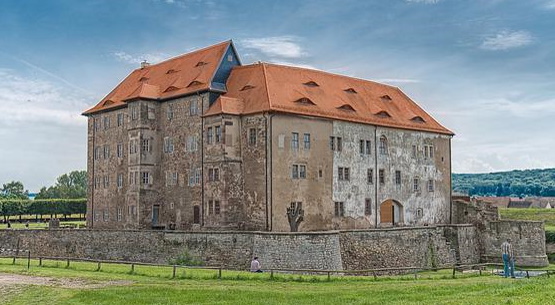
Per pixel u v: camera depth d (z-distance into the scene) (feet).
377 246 196.03
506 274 154.61
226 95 224.33
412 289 115.44
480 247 247.09
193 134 223.10
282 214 204.85
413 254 210.38
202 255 181.16
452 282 133.28
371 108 250.57
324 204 218.18
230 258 176.86
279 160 205.67
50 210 347.56
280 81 225.56
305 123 215.10
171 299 108.68
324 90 238.89
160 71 260.01
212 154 211.82
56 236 215.92
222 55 232.12
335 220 221.66
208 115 213.46
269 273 150.10
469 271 194.39
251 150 208.13
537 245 239.71
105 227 261.65
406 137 257.34
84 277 140.77
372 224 236.84
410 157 258.37
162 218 234.58
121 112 256.52
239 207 209.05
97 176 269.64
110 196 260.21
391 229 202.59
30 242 222.48
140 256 193.47
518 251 240.32
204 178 214.90
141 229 215.72
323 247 172.65
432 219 266.36
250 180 207.62
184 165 226.17
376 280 141.49
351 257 186.70
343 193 225.56
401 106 272.92
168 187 232.94
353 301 103.09
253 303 103.50
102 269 155.12
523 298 90.84
